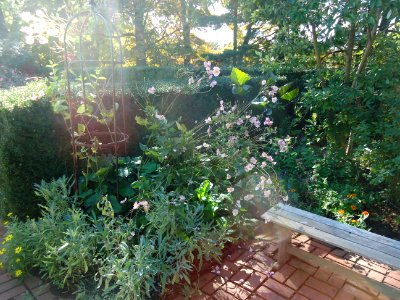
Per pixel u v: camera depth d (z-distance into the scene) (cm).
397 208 310
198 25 1137
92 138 287
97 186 260
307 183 331
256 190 268
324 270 222
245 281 212
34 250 203
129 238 201
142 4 956
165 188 246
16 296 195
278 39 417
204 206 239
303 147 393
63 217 223
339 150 356
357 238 184
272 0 371
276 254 242
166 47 1058
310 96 367
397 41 336
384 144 295
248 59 1070
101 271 179
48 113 257
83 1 368
